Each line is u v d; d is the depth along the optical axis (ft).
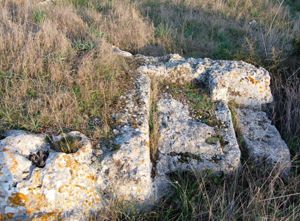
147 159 11.35
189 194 11.39
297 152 14.05
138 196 10.87
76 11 23.26
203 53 20.13
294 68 18.52
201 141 12.80
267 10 26.78
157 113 13.94
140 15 24.02
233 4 27.78
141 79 15.03
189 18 23.97
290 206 11.02
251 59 18.62
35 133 11.46
